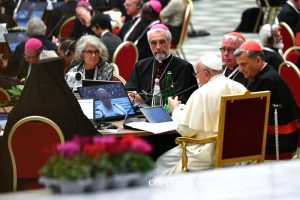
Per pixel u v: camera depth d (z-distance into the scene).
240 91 10.95
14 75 16.02
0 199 6.52
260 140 10.87
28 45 14.17
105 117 11.59
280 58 14.19
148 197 6.39
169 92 12.66
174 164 11.23
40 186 10.37
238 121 10.63
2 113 11.68
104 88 11.86
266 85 11.65
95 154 6.55
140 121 11.54
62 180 6.36
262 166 7.52
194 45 22.53
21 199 6.45
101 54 12.94
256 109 10.72
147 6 17.69
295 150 11.96
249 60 11.68
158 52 12.80
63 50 14.62
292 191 6.78
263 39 14.70
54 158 6.57
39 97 10.32
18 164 10.30
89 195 6.33
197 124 10.86
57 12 20.19
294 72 13.47
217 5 26.91
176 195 6.56
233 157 10.73
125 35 18.14
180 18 19.73
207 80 11.07
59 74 10.38
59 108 10.29
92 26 16.91
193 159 10.91
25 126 10.17
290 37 17.30
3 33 17.84
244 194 6.70
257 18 23.48
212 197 6.57
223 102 10.47
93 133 10.50
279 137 11.67
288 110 11.72
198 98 10.91
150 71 13.02
